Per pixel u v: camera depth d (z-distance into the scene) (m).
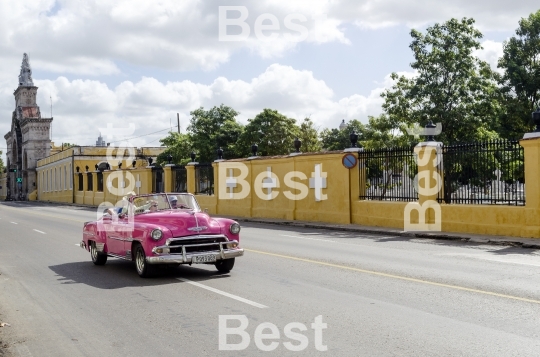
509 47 41.44
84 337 6.68
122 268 12.11
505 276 9.98
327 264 11.66
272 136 53.22
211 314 7.54
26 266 12.77
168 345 6.20
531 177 15.43
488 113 26.50
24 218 31.84
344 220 22.22
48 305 8.53
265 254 13.39
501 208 16.27
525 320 6.83
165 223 10.52
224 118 59.88
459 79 26.02
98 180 52.12
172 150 58.72
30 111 93.50
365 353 5.69
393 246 14.92
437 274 10.24
